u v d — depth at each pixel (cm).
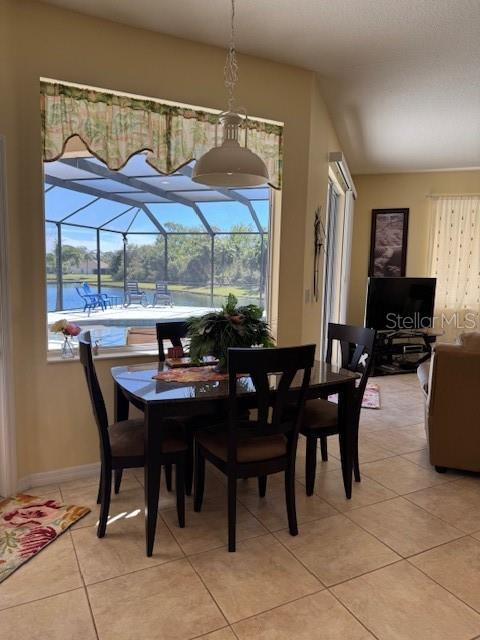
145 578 202
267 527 244
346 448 273
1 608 184
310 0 258
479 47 310
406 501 274
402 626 177
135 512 257
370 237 693
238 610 184
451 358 294
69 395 293
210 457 238
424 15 272
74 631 173
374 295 604
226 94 322
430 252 664
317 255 410
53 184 308
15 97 261
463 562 217
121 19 281
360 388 286
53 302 316
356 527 245
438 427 304
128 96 295
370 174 685
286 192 354
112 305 352
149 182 361
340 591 195
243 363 209
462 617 182
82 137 285
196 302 383
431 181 661
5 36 254
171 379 249
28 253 273
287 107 346
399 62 334
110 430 249
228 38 304
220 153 224
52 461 291
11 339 268
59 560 214
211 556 219
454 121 456
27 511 256
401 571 209
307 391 240
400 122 461
